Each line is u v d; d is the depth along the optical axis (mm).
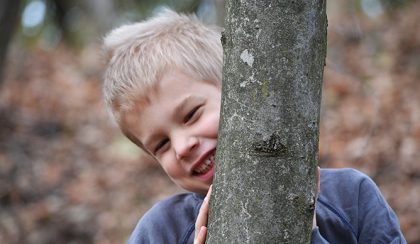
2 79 7520
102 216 6074
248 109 1282
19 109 8477
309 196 1301
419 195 5152
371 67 7840
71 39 14836
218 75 1900
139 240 1984
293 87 1266
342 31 9273
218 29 2219
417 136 5945
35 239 5766
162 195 6297
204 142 1809
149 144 1910
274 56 1262
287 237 1281
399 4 10695
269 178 1277
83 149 7574
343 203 1963
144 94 1862
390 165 5648
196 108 1827
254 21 1271
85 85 9641
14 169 6895
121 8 14422
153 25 2133
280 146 1267
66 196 6484
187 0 12352
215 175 1366
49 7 15188
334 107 6926
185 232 1973
